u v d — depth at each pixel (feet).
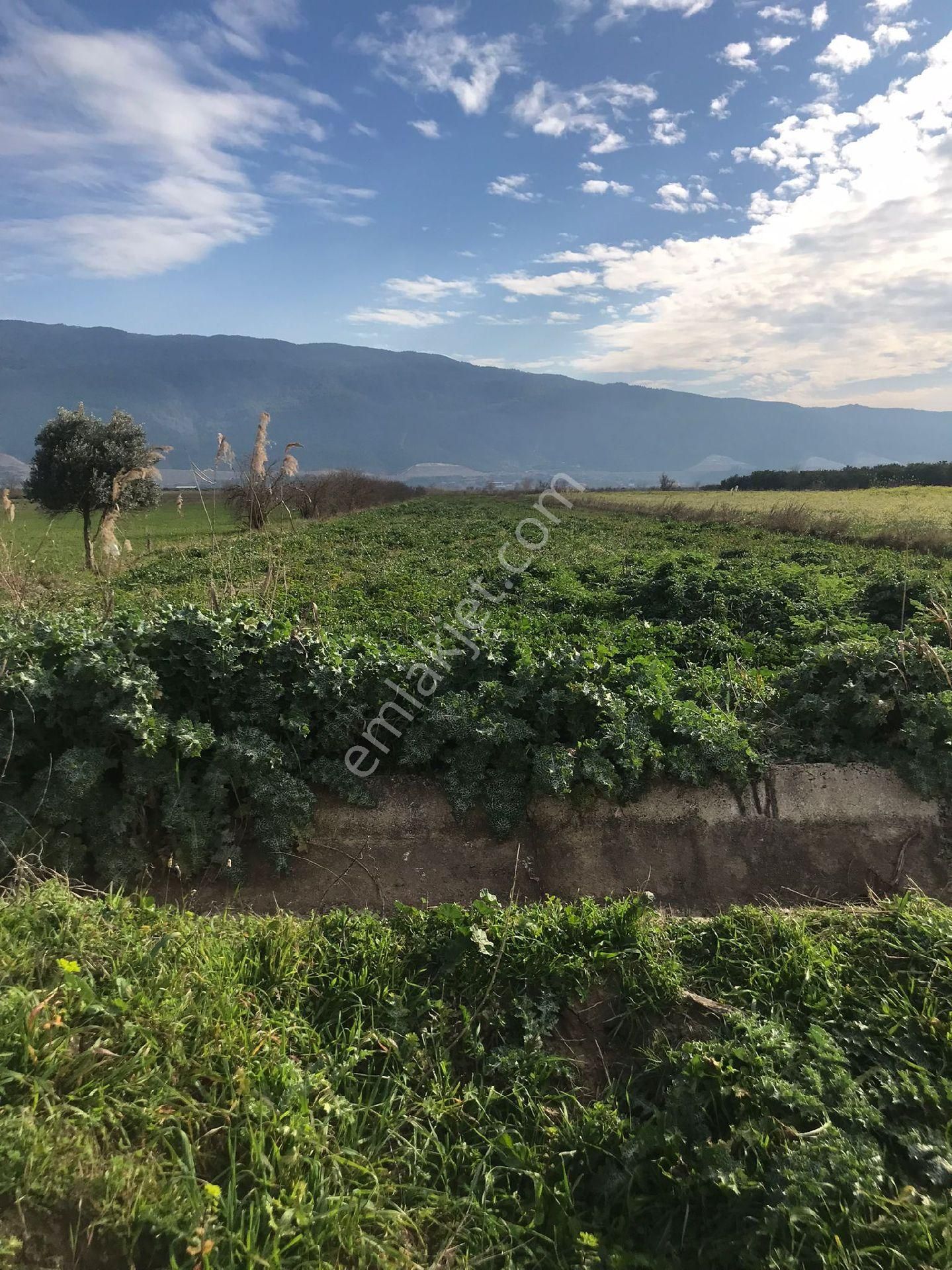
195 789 14.37
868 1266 7.15
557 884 14.37
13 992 8.57
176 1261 6.63
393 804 15.38
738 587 35.58
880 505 109.91
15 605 23.49
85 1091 8.00
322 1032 9.98
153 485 68.03
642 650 25.54
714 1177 7.83
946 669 16.90
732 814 15.08
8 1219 6.50
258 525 73.97
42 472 63.00
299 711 15.57
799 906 13.64
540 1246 7.85
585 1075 9.93
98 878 13.47
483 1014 10.37
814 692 19.12
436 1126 8.94
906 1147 8.26
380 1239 7.49
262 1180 7.48
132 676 14.64
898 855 14.62
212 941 10.87
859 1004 10.43
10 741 13.73
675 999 10.60
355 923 11.66
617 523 89.66
